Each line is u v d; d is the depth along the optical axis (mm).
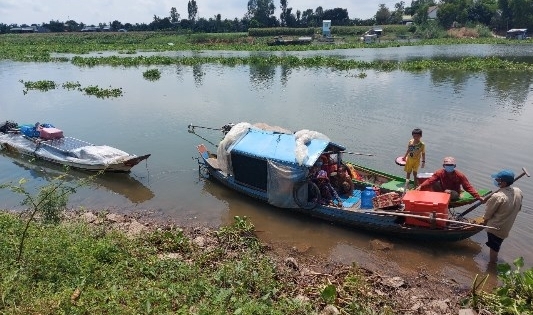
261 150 14445
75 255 9258
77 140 20188
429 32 112125
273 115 26703
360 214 12688
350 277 9617
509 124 23328
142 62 58656
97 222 13094
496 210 10508
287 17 141000
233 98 32812
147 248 10875
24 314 7098
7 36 119000
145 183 16906
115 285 8375
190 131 20234
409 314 8664
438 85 36625
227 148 15539
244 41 103188
